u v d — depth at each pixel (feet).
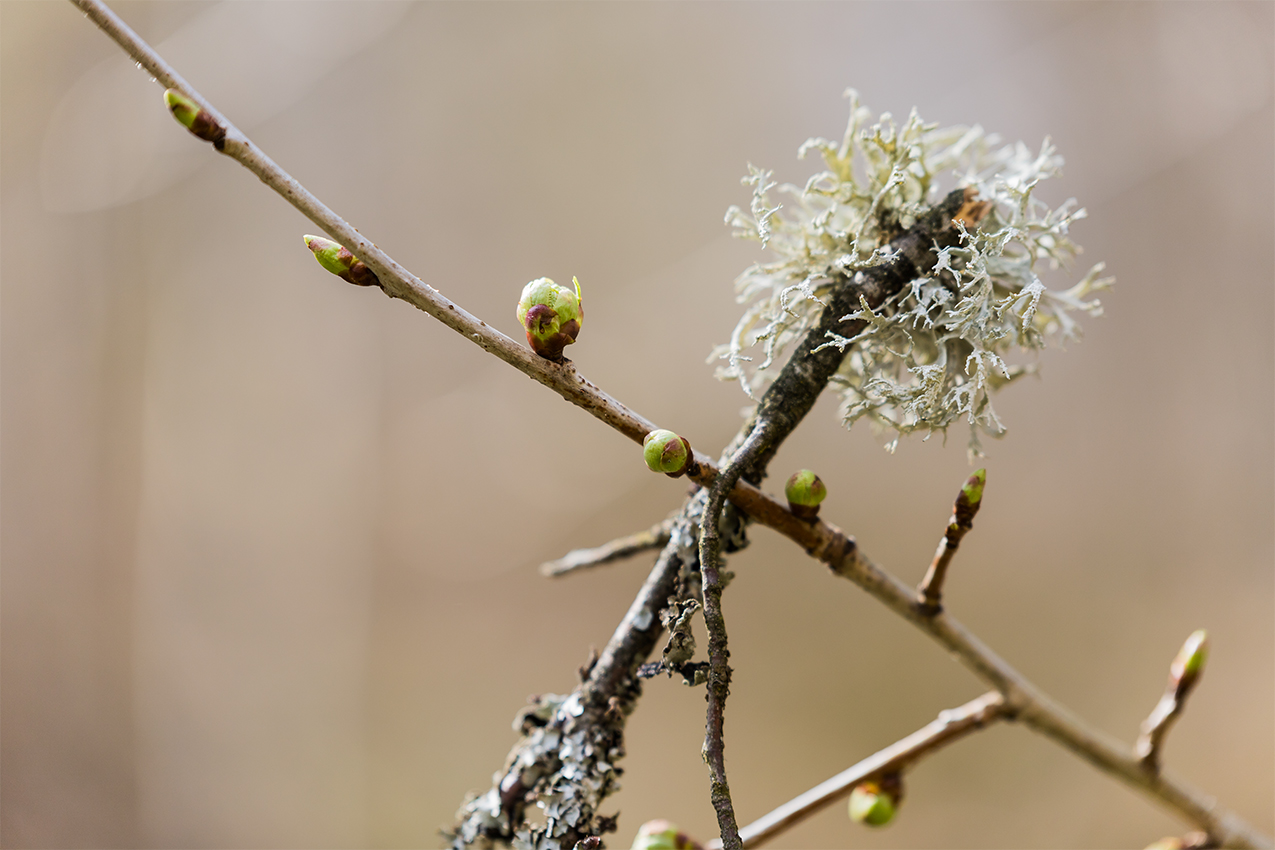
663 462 1.78
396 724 7.95
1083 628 7.65
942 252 1.82
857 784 1.98
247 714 7.23
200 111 1.77
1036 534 8.04
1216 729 6.77
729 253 7.94
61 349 7.01
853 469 8.23
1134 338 7.98
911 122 1.86
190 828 6.88
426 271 8.89
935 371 1.82
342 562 7.80
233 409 7.59
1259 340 7.50
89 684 6.84
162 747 6.95
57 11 6.84
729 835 1.74
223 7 6.89
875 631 7.94
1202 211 7.76
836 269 1.86
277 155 8.26
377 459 8.15
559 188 9.27
